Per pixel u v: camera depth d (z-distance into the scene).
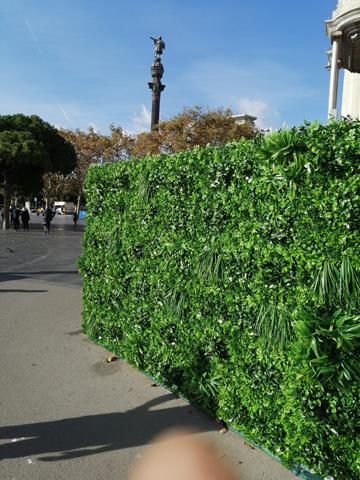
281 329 3.21
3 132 33.28
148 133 33.38
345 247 2.86
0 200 60.94
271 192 3.30
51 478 3.14
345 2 11.80
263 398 3.43
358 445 2.86
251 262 3.49
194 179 4.14
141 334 5.06
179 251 4.31
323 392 2.93
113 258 5.59
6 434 3.73
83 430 3.82
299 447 3.14
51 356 5.69
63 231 34.41
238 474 3.22
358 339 2.76
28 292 10.02
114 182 5.59
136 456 3.44
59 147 36.84
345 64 13.45
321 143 2.94
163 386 4.72
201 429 3.86
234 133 31.25
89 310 6.35
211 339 3.94
